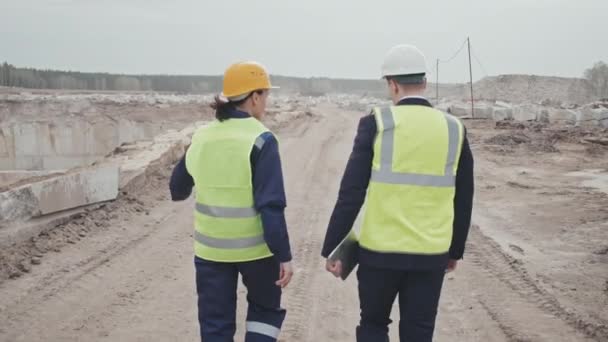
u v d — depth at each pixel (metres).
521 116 30.56
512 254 7.23
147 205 9.54
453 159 3.38
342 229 3.37
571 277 6.40
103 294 5.87
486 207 10.05
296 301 5.91
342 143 21.03
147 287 6.12
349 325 5.39
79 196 8.17
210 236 3.67
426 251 3.34
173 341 4.96
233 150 3.58
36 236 7.24
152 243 7.62
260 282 3.75
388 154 3.33
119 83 152.00
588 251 7.39
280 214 3.52
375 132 3.36
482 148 18.53
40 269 6.40
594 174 13.62
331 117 38.59
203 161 3.67
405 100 3.42
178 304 5.73
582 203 10.30
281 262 3.54
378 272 3.41
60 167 46.50
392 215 3.34
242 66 3.69
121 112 47.50
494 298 5.89
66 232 7.60
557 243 7.78
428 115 3.38
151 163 11.38
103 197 8.76
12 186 9.55
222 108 3.69
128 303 5.69
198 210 3.73
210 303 3.69
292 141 20.88
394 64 3.43
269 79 3.77
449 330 5.20
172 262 6.93
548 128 24.84
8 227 6.95
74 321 5.24
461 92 80.38
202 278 3.72
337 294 6.15
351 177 3.34
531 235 8.18
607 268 6.70
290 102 65.56
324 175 13.66
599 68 80.12
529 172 13.90
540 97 76.00
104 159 12.37
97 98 51.97
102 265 6.67
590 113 28.75
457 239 3.57
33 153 46.22
